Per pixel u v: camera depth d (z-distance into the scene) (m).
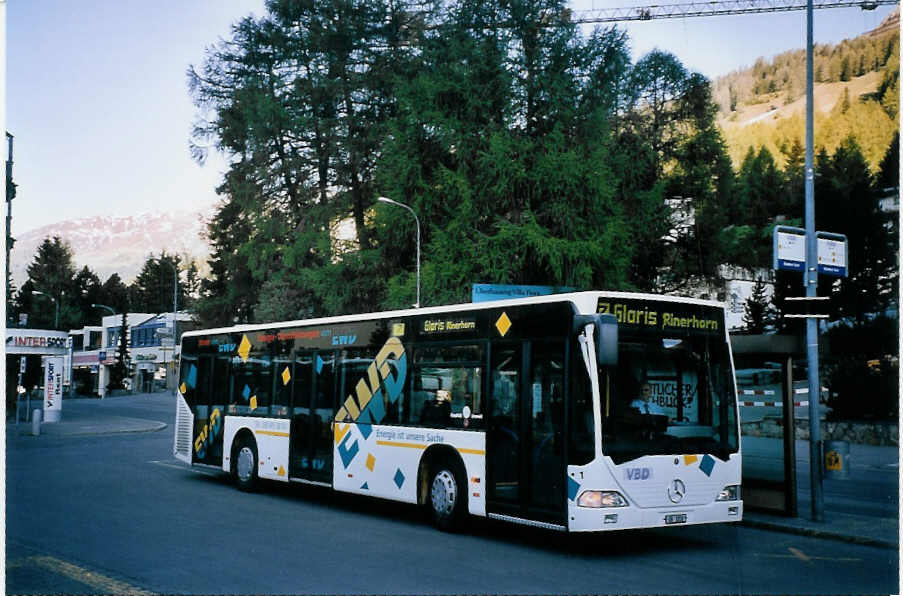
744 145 117.31
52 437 30.19
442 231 32.09
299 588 7.87
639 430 9.61
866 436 24.81
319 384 14.07
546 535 11.19
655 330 9.98
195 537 10.49
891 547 10.44
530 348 10.26
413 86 33.72
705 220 39.41
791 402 12.53
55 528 11.05
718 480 9.99
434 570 8.73
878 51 112.69
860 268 35.56
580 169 30.61
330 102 42.25
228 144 44.22
